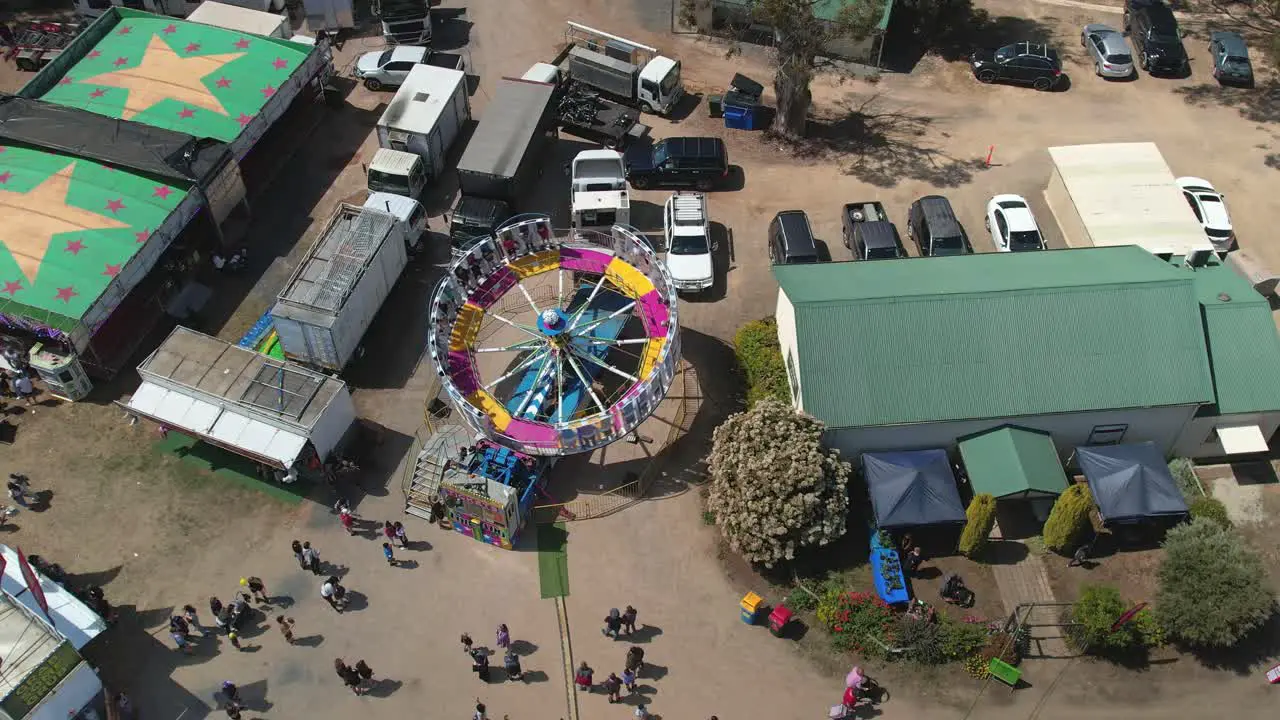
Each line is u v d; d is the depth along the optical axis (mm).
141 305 47438
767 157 57188
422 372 47000
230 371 42906
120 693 36531
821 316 41375
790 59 54750
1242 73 60281
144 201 47625
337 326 44062
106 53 55000
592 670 37781
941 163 56594
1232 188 55000
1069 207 51500
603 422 39469
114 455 43812
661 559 40750
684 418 45125
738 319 49031
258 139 53062
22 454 43781
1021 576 40062
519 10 66750
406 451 44000
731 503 39125
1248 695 37188
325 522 41812
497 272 45938
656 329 43688
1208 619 36625
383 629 38875
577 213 50469
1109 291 41812
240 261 50406
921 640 37625
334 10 63344
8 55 60344
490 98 60500
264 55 55438
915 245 52062
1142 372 41000
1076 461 42594
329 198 54469
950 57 63344
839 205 54344
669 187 55312
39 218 46594
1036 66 60031
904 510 39438
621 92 59375
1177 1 67375
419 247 51312
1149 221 49531
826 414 40594
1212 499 41250
